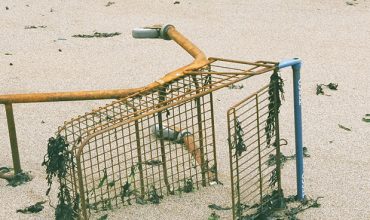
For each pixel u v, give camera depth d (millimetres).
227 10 12547
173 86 5262
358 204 4785
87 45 10266
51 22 11844
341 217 4590
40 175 5488
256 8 12703
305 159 5676
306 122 6664
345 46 9891
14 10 12766
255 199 4848
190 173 5027
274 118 4578
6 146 6219
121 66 9023
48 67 9055
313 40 10305
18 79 8484
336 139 6148
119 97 4844
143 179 4906
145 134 6164
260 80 8148
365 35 10539
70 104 7398
